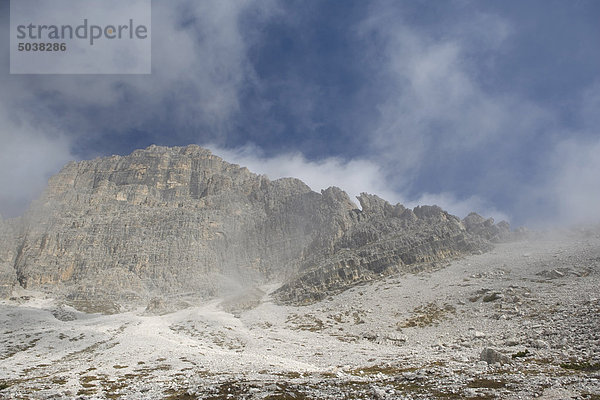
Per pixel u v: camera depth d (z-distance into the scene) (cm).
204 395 4194
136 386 5400
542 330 7762
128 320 18600
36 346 12756
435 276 19388
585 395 3012
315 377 5306
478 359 5884
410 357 7512
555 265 16200
